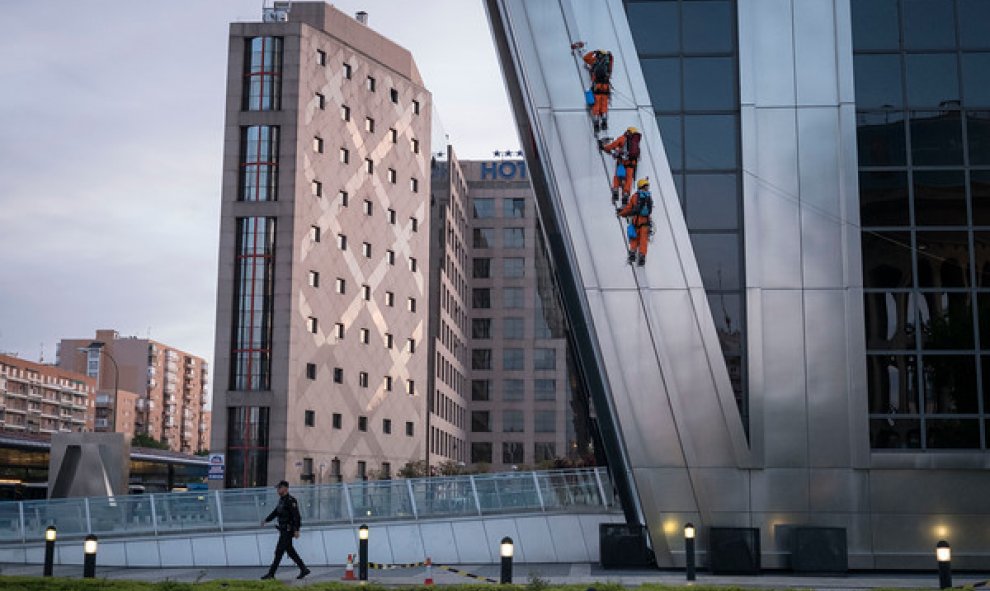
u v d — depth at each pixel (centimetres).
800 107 2505
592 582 2105
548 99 2536
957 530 2366
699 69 2564
